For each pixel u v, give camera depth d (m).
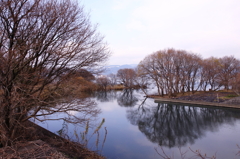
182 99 35.19
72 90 9.21
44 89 8.77
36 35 7.69
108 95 50.28
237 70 48.16
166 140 15.58
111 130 17.64
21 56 6.96
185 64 41.47
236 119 21.64
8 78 7.15
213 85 58.56
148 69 43.06
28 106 8.27
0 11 6.38
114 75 75.31
